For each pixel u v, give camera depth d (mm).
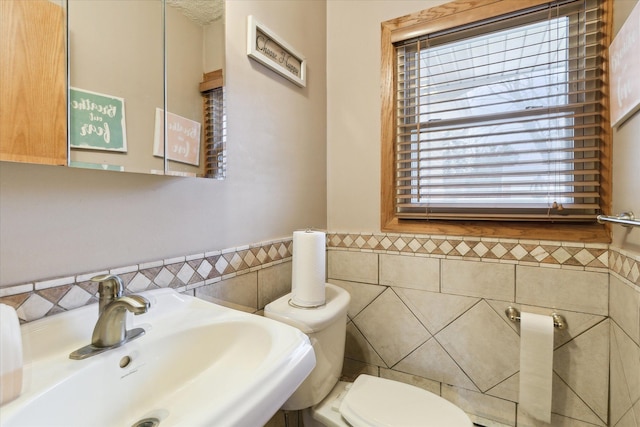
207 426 381
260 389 468
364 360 1469
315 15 1463
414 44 1372
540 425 1146
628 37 850
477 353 1241
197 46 862
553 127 1103
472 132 1271
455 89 1271
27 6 543
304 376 562
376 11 1429
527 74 1172
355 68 1485
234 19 1003
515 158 1195
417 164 1343
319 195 1500
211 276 926
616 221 794
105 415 541
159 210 791
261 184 1133
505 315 1191
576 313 1088
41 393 451
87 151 627
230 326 717
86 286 643
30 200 568
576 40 1090
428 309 1329
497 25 1212
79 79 617
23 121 538
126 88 698
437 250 1309
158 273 779
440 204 1313
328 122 1559
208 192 926
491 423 1220
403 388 1064
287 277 1258
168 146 785
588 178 1079
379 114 1428
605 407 1050
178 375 659
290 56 1271
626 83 863
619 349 950
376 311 1439
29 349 499
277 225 1216
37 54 557
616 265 975
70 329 591
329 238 1548
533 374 1068
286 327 663
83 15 623
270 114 1173
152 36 752
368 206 1462
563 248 1103
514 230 1176
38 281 575
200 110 872
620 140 947
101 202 673
